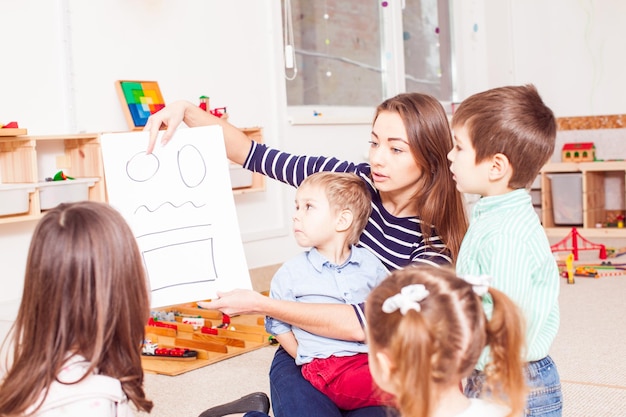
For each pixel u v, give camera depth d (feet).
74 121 8.57
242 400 5.00
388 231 4.66
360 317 4.17
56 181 7.83
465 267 3.88
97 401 3.08
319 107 12.37
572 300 9.40
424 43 15.29
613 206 15.31
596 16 15.71
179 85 9.84
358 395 4.09
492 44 16.39
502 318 2.98
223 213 4.51
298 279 4.46
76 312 3.07
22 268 8.18
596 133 15.67
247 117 10.82
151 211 4.45
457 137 4.06
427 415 2.76
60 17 8.43
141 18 9.34
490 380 3.03
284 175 5.03
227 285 4.42
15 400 3.05
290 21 11.32
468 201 15.16
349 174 4.58
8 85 7.99
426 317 2.82
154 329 7.86
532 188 15.55
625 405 5.65
